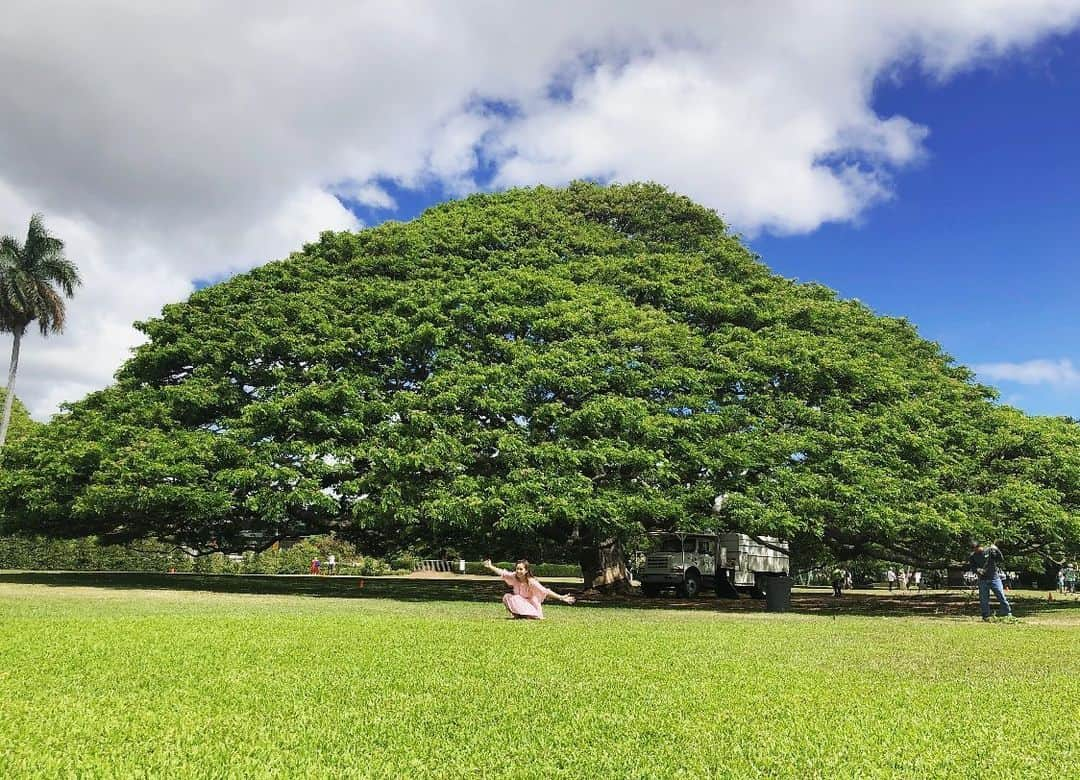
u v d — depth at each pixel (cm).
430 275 3058
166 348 2805
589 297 2895
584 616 1853
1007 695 834
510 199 3716
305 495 2286
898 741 636
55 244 5291
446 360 2602
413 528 2638
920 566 2855
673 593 3256
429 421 2392
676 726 671
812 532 2352
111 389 2942
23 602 1744
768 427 2522
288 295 2959
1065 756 601
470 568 5809
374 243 3228
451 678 877
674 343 2723
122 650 1003
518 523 2142
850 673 973
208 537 2942
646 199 3731
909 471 2444
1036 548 2695
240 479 2298
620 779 531
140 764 536
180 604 1827
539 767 551
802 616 2042
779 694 820
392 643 1146
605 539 2723
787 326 3055
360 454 2375
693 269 3272
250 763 544
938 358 3394
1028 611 2378
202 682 819
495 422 2520
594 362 2534
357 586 2972
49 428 2817
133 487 2352
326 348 2633
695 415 2458
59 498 2548
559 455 2262
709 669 982
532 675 908
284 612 1648
